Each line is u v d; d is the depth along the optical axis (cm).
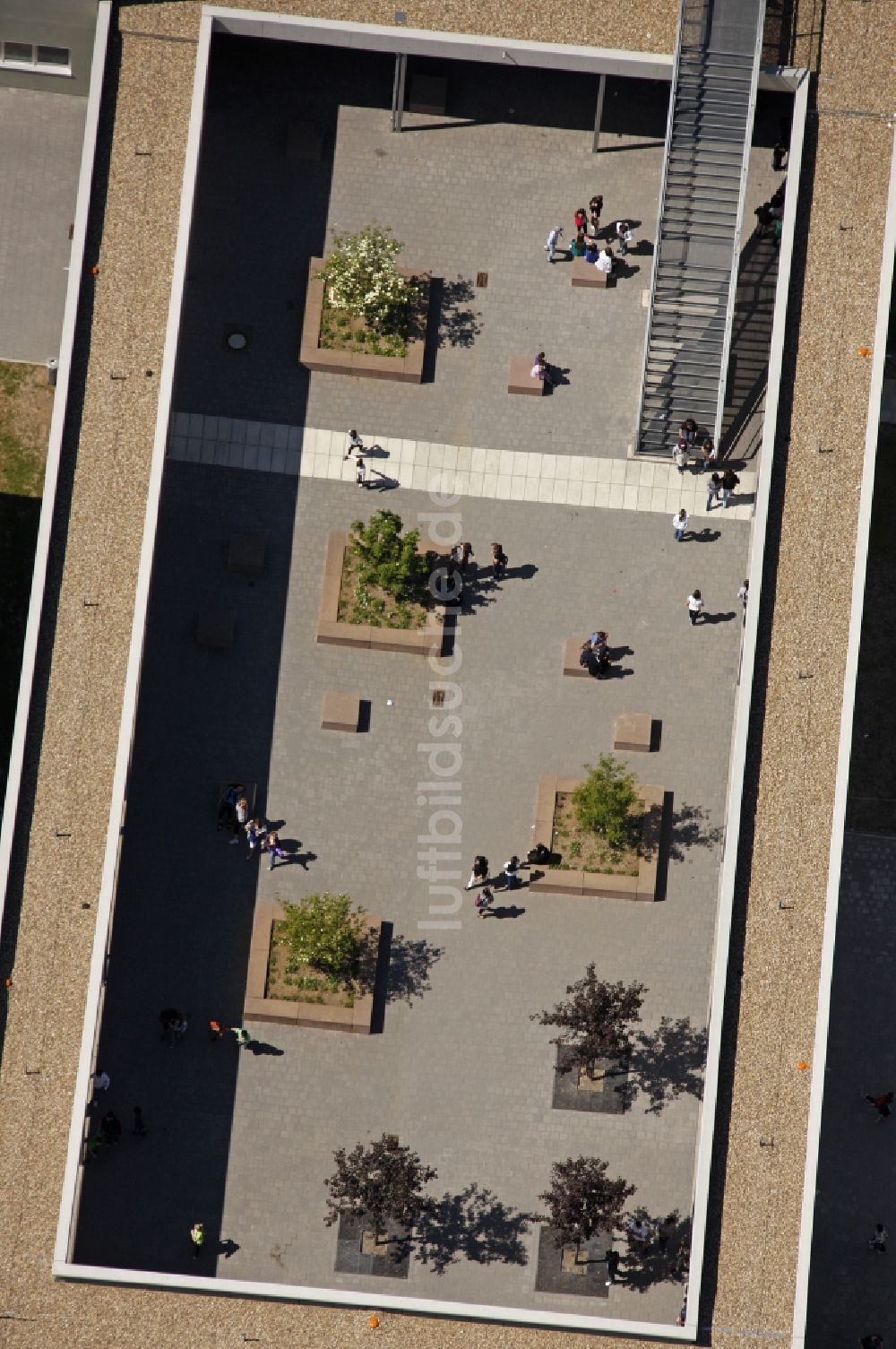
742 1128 5466
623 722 5825
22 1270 5350
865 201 5766
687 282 5841
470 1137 5725
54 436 5509
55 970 5425
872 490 5650
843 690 5588
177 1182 5681
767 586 5634
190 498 5903
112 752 5481
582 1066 5722
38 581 5472
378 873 5812
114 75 5678
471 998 5772
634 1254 5728
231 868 5800
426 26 5719
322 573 5903
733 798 5506
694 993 5797
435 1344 5403
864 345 5709
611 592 5931
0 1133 5378
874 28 5788
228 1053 5738
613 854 5794
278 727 5844
